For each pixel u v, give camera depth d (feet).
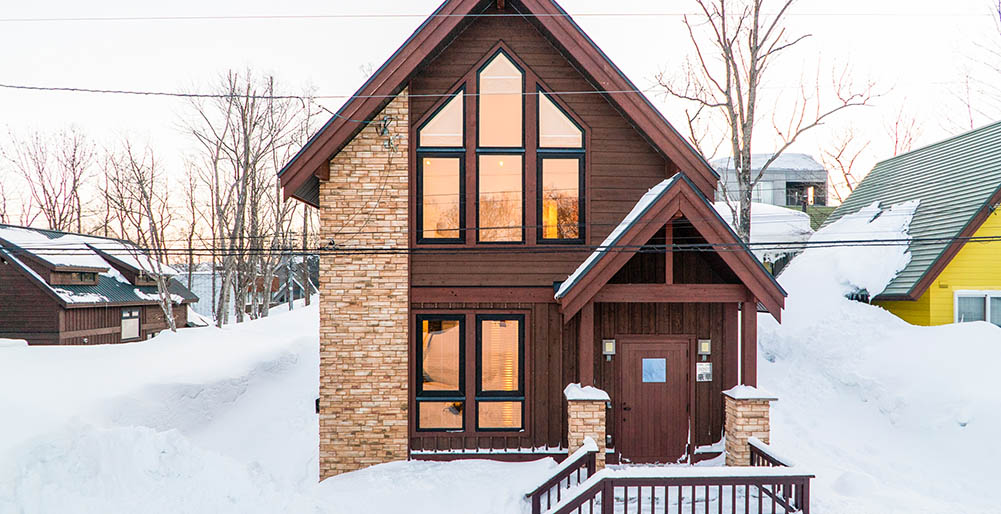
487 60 34.35
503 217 34.42
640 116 32.45
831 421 39.70
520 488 28.48
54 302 79.66
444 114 34.42
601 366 34.32
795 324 51.34
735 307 34.32
